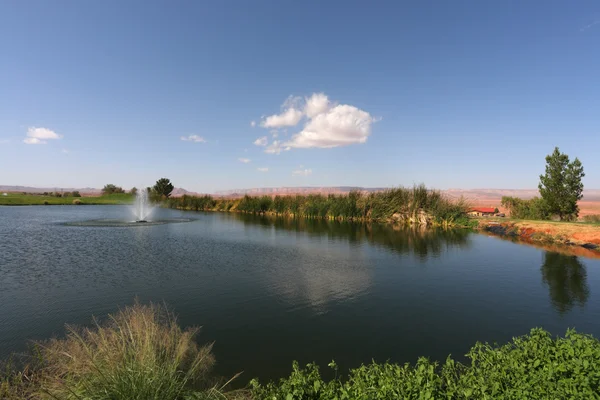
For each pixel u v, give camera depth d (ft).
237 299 29.45
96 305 27.53
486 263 44.73
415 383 11.71
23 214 132.98
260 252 52.06
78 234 71.00
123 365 13.30
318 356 19.48
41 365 15.64
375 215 102.37
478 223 86.84
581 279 36.78
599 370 11.35
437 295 31.22
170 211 169.17
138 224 94.12
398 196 102.01
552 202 80.28
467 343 21.40
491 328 23.84
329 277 37.27
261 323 24.25
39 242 59.72
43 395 12.39
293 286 33.68
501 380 12.04
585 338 13.70
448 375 13.50
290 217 125.18
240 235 72.23
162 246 56.85
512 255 50.29
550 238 63.26
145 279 35.58
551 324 24.70
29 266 41.14
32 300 28.55
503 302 29.32
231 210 164.14
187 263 43.62
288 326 23.76
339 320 25.00
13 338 21.11
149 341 14.33
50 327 22.97
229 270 40.01
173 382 13.26
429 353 19.97
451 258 48.11
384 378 12.65
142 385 12.42
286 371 17.69
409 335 22.52
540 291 32.55
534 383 11.41
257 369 17.87
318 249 54.95
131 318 17.88
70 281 34.47
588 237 57.93
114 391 12.17
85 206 205.26
